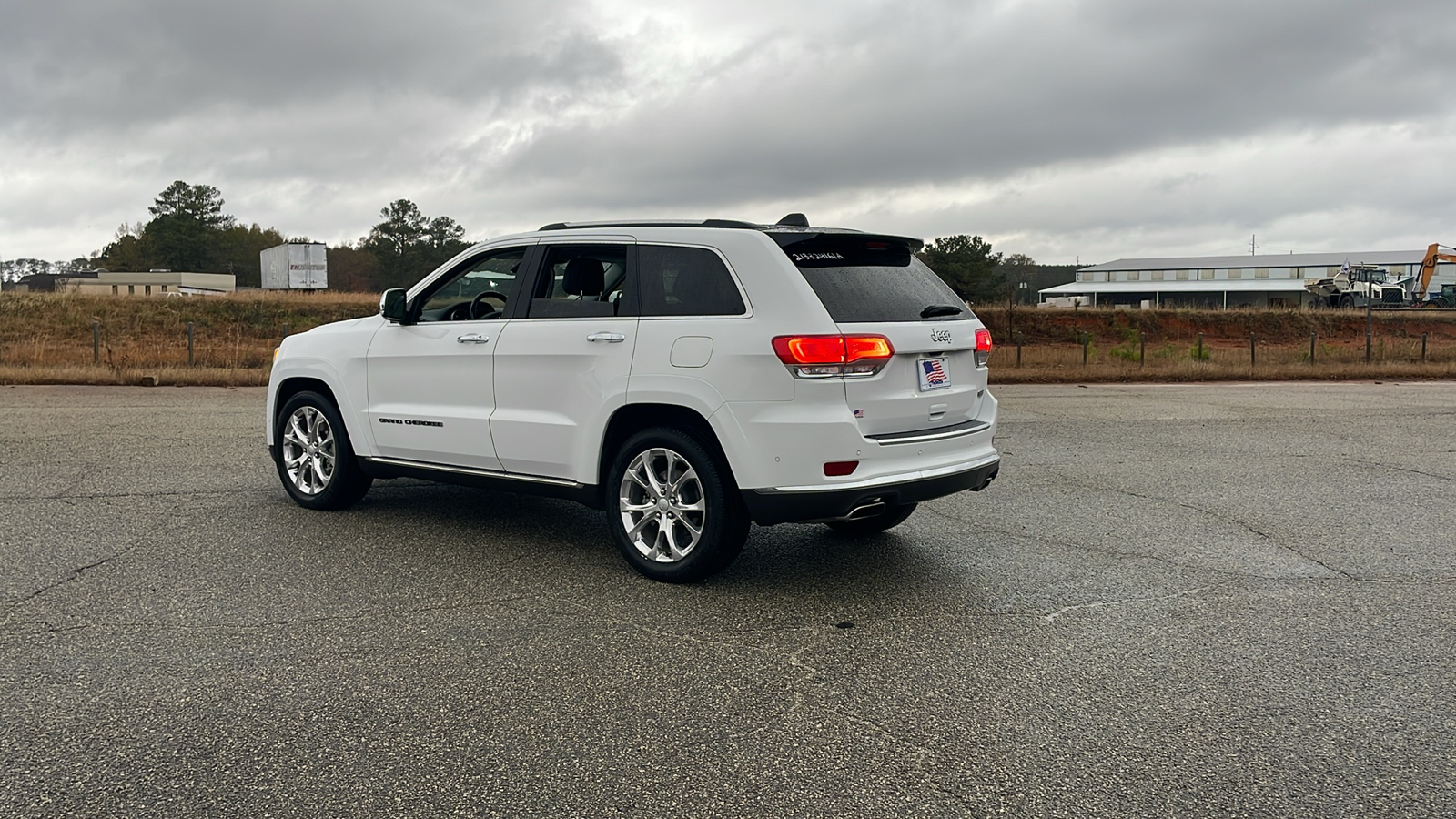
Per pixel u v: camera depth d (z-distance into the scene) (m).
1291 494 7.65
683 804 2.83
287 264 57.34
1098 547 5.96
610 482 5.20
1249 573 5.39
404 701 3.55
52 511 6.54
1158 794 2.92
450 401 5.83
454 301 6.08
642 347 4.99
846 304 4.75
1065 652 4.13
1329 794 2.93
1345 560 5.68
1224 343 42.41
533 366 5.42
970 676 3.86
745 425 4.65
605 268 5.31
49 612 4.46
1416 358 27.67
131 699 3.53
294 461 6.81
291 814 2.75
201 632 4.23
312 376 6.56
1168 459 9.44
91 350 26.80
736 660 4.01
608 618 4.52
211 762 3.06
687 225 5.12
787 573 5.31
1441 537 6.25
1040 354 28.72
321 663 3.90
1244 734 3.34
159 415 11.98
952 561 5.60
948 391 5.16
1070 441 10.67
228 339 36.06
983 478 5.30
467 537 5.98
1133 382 20.73
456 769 3.03
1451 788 2.97
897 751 3.20
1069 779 3.01
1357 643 4.26
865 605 4.75
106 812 2.75
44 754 3.09
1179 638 4.32
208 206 116.19
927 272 5.48
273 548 5.66
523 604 4.70
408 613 4.54
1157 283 94.38
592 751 3.17
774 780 2.99
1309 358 27.53
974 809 2.82
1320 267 92.12
